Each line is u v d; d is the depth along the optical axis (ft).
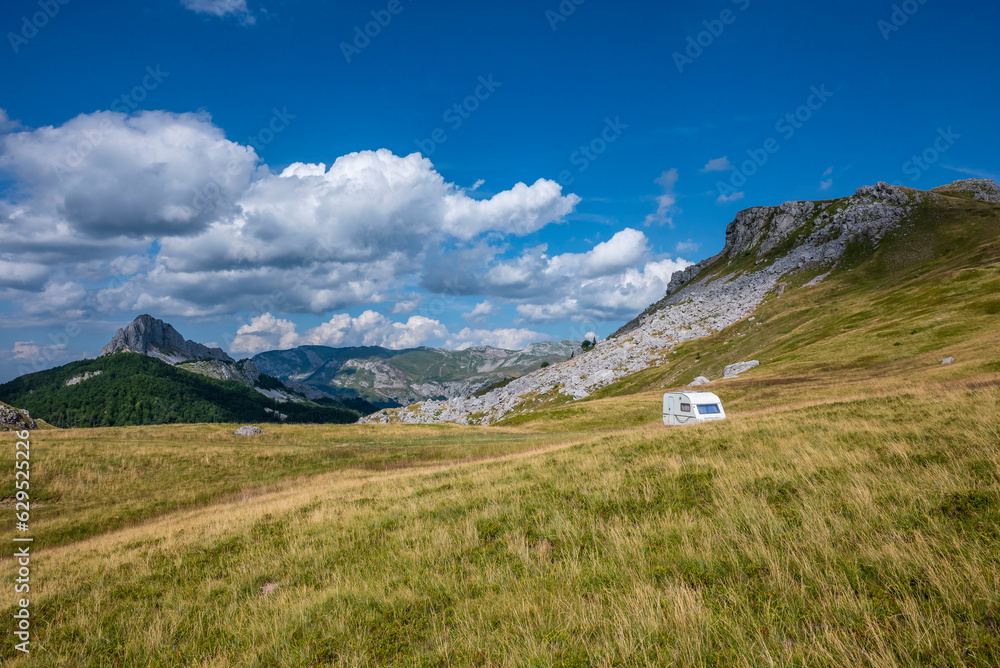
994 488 26.18
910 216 542.57
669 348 497.87
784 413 76.95
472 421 519.19
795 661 16.19
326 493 68.33
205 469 107.24
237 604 31.19
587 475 49.75
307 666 21.74
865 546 22.74
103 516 80.94
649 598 21.44
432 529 40.06
